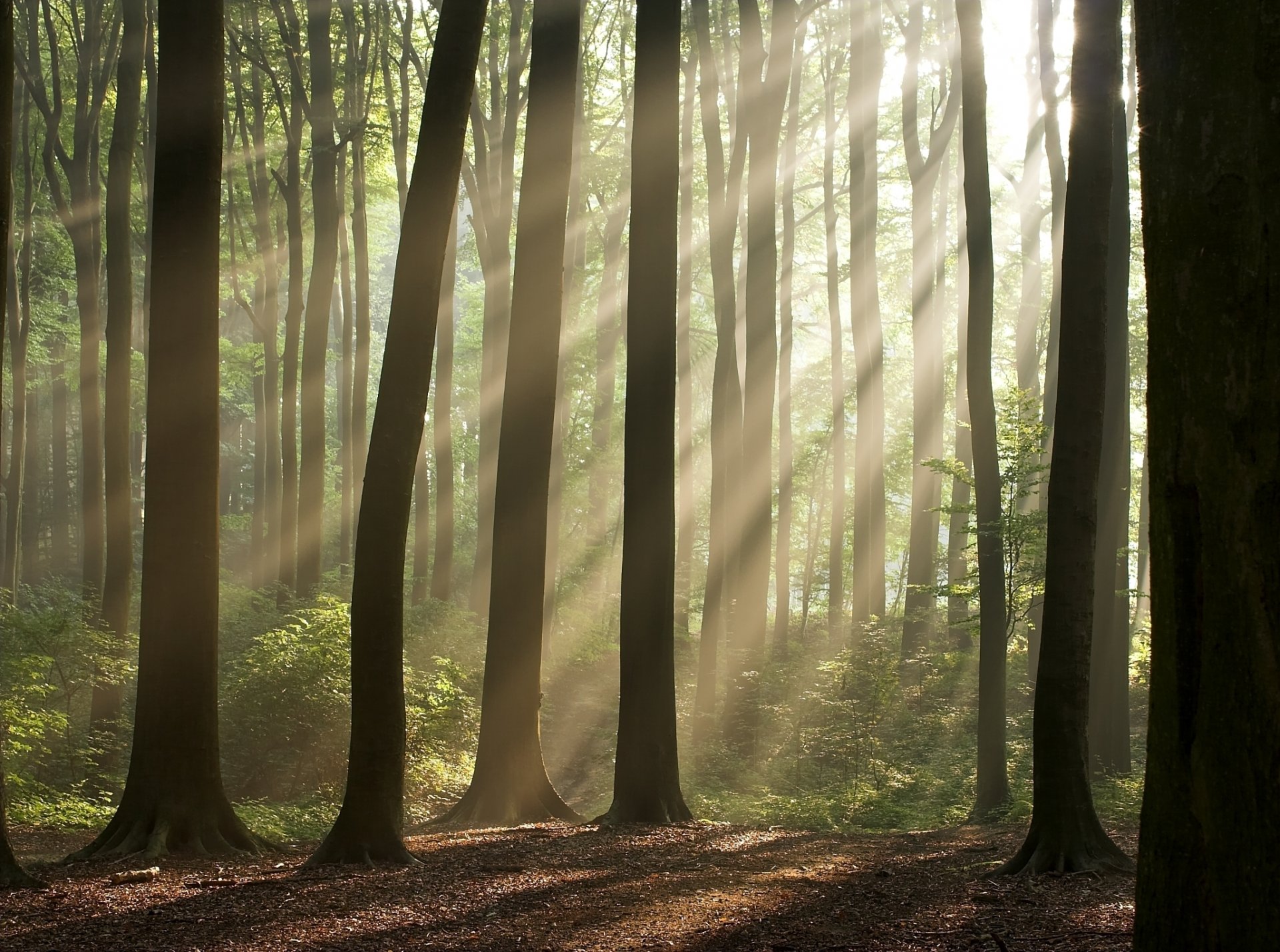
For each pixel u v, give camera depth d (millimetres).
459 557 36000
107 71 24031
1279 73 3059
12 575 26844
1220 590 3076
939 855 10906
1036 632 22875
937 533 29375
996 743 15320
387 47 27453
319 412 23781
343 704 15297
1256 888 2963
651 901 8258
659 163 13836
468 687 20531
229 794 14852
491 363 26859
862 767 18703
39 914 7457
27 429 36375
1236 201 3096
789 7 21969
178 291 10453
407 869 9453
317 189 24031
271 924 7277
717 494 21312
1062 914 7645
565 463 33188
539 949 6688
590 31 30312
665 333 13812
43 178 32156
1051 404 23172
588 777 20406
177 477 10391
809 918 7617
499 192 26875
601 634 29109
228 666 17859
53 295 34656
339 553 35938
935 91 31984
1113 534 17500
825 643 28406
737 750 20031
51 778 14883
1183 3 3250
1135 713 23328
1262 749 2969
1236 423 3047
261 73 29781
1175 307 3227
